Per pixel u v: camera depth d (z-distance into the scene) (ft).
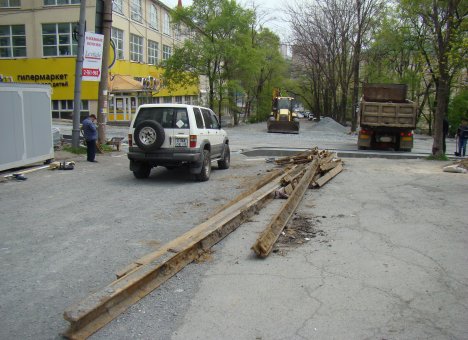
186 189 36.81
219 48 120.26
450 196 33.04
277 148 69.05
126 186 37.86
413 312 14.70
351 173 44.57
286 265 18.94
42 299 15.84
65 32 117.50
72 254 20.49
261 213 27.53
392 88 72.33
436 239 22.48
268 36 177.06
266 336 13.28
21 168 46.01
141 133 38.22
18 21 118.42
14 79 120.57
